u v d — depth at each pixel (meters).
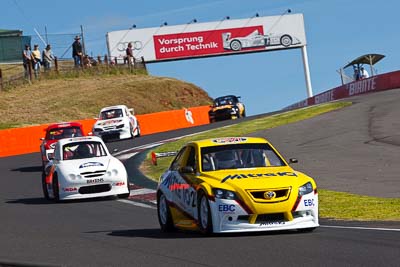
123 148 82.06
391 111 82.19
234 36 193.88
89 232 31.94
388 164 52.84
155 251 25.03
